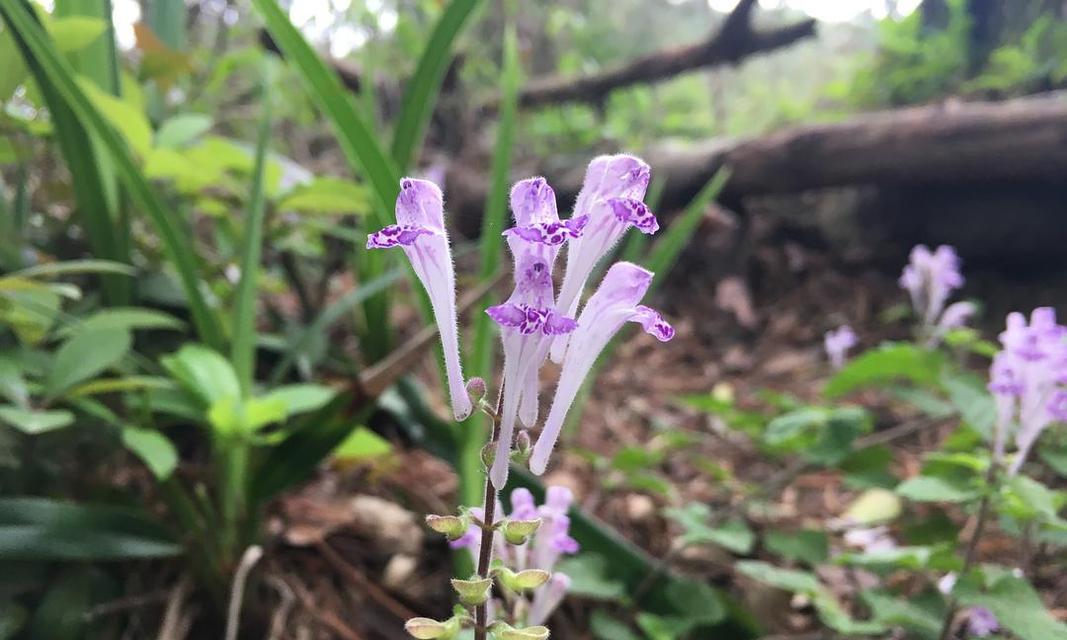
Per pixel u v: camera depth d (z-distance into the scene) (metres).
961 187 0.35
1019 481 0.10
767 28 0.42
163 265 0.17
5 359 0.10
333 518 0.14
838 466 0.15
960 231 0.35
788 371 0.30
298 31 0.12
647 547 0.16
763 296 0.38
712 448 0.22
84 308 0.14
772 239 0.40
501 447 0.06
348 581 0.13
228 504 0.11
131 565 0.12
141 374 0.13
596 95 0.49
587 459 0.18
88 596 0.11
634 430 0.24
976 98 0.40
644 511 0.17
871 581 0.15
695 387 0.28
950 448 0.15
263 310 0.21
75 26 0.12
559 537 0.09
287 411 0.11
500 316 0.06
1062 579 0.14
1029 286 0.35
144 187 0.12
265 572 0.13
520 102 0.50
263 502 0.12
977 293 0.35
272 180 0.15
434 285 0.07
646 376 0.29
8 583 0.10
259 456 0.13
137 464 0.13
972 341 0.16
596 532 0.14
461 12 0.15
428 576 0.14
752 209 0.41
